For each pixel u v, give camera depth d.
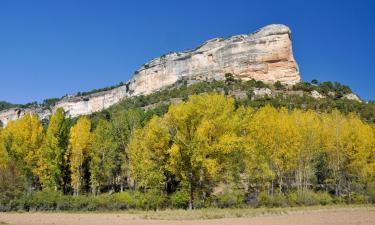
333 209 42.50
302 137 51.19
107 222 30.00
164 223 28.98
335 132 55.31
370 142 54.03
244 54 168.12
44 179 54.62
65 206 42.81
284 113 58.94
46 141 55.44
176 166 40.16
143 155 47.31
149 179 45.12
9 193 45.72
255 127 47.44
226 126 40.09
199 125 39.78
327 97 133.12
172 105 41.62
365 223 28.58
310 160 55.88
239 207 42.47
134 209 42.66
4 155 54.94
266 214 36.53
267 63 164.62
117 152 62.16
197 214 34.47
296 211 39.91
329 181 59.25
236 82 152.75
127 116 65.56
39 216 36.09
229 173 42.19
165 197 44.50
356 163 53.53
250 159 45.66
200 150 38.59
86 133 57.72
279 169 50.09
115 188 66.94
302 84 147.75
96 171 57.66
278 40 165.62
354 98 135.62
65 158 56.16
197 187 41.41
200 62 181.50
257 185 48.44
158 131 43.00
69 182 61.56
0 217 34.78
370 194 52.84
